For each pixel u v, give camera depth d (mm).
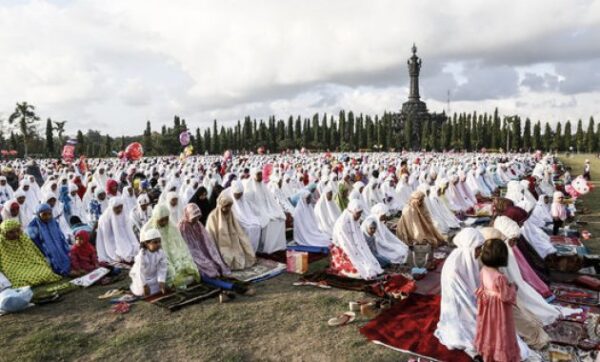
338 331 5039
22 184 11969
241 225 8484
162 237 6691
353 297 6129
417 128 89188
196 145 76438
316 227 9461
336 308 5734
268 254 8680
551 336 4707
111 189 11695
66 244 7645
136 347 4762
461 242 4570
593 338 4645
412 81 94188
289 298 6152
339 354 4500
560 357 4312
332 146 85250
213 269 7090
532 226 7211
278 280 7012
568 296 5848
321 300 6031
